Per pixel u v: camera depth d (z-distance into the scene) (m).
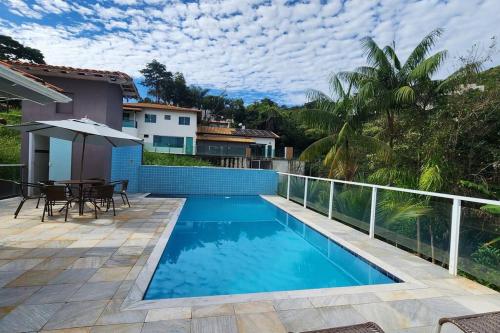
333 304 3.03
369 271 4.55
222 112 49.03
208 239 6.61
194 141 30.55
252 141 32.94
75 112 9.55
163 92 48.84
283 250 5.95
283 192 12.16
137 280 3.40
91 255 4.18
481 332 1.87
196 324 2.55
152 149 29.58
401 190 5.04
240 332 2.46
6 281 3.27
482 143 7.61
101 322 2.53
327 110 11.10
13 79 3.66
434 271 4.03
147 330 2.43
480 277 3.61
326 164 10.34
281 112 41.56
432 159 7.36
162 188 12.41
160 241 4.95
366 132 10.94
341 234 6.04
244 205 10.91
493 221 3.52
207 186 12.87
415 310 2.96
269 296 3.16
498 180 7.49
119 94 11.27
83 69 9.21
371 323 1.96
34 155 9.47
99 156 9.65
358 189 6.46
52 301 2.85
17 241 4.69
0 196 8.20
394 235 5.24
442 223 4.26
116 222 6.25
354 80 10.16
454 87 8.22
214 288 4.03
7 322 2.47
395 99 9.01
